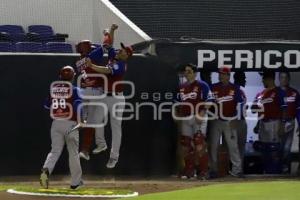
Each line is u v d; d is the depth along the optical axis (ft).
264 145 137.69
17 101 128.88
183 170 130.93
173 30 185.98
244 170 140.67
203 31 186.60
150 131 132.98
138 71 132.36
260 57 132.98
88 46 114.01
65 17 184.65
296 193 102.73
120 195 99.09
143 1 190.60
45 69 129.70
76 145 103.24
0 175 128.26
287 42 133.90
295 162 143.74
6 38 171.53
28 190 104.22
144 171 132.57
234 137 131.23
